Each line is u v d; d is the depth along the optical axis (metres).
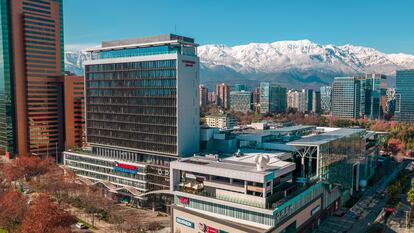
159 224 166.38
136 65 194.50
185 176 161.62
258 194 136.88
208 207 147.12
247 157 169.25
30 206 161.88
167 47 188.12
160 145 188.38
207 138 198.88
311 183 161.12
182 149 184.12
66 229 130.12
